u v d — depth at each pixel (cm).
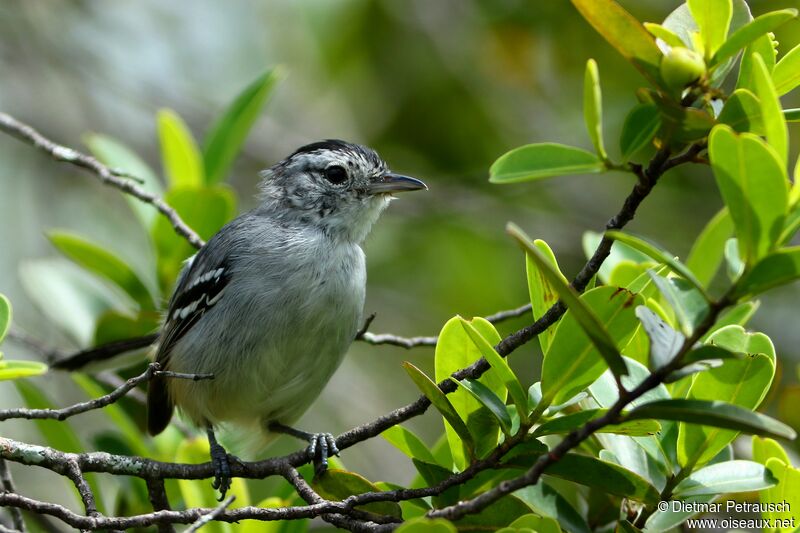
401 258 1755
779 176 516
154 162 1956
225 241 1060
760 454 755
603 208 1816
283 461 872
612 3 605
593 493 861
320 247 1051
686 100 634
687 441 701
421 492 686
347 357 1730
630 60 629
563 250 1747
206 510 714
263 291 1006
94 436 1085
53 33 1888
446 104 1723
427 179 1748
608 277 1032
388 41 1742
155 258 1217
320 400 1655
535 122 1733
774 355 699
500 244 1745
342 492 777
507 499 721
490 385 751
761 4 1446
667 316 832
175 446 1145
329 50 1767
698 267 1039
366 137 1789
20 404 1570
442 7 1741
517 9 1636
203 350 1021
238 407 1047
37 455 800
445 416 695
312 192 1100
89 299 1273
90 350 1120
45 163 1866
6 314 755
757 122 625
